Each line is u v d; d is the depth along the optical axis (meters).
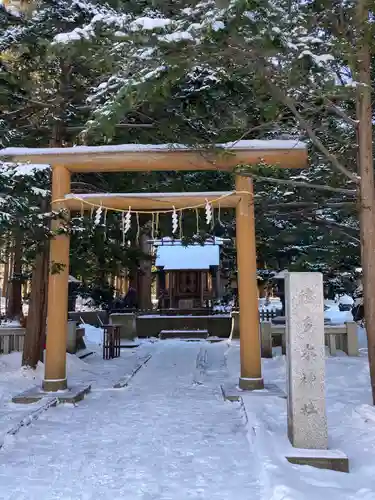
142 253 13.02
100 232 11.09
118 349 13.41
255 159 7.94
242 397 7.30
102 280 20.47
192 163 8.04
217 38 4.82
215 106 7.93
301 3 6.32
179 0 6.50
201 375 9.96
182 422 6.17
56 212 7.84
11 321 17.23
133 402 7.43
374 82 7.78
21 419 6.13
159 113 8.35
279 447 4.67
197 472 4.36
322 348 4.82
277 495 3.59
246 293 8.12
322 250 13.30
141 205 8.30
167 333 18.61
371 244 6.36
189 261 21.52
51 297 7.99
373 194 6.47
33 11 8.32
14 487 4.01
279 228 12.95
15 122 9.82
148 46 5.10
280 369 9.91
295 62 5.12
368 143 6.50
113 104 5.22
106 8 7.58
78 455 4.85
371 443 4.97
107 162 8.13
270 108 6.43
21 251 10.76
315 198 10.08
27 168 7.39
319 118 7.94
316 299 4.88
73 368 10.48
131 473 4.33
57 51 5.27
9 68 8.88
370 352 6.28
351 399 7.09
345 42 5.70
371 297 6.30
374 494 3.64
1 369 9.37
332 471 4.25
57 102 9.48
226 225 12.70
